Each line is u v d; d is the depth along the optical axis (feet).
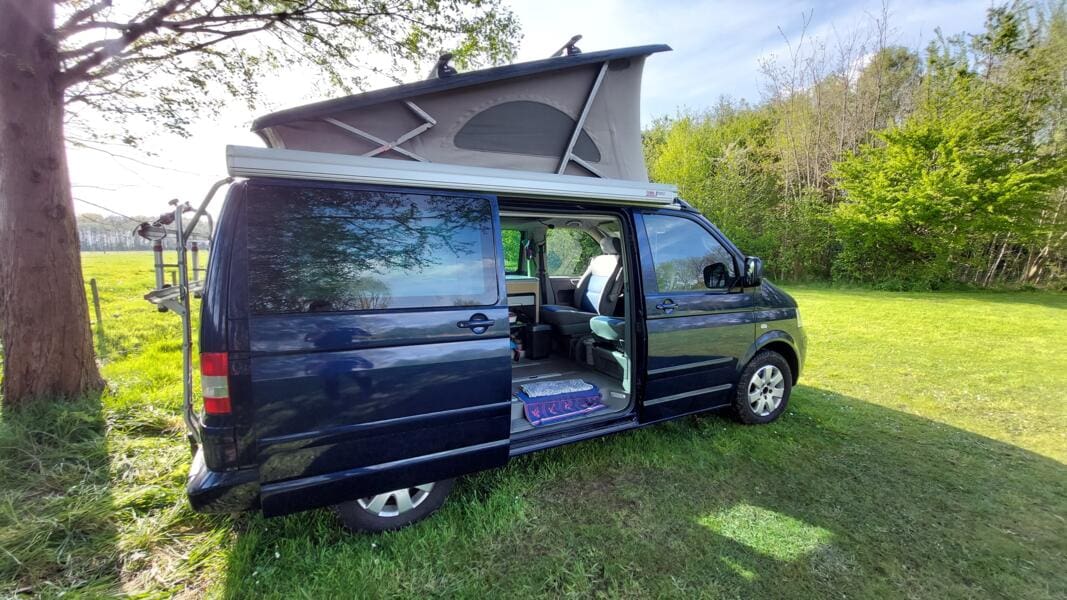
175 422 10.94
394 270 6.48
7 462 8.59
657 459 9.61
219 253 5.50
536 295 15.19
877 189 48.49
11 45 10.43
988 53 47.88
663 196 9.05
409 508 7.31
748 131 71.87
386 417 6.35
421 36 15.53
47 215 11.16
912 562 6.73
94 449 9.37
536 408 9.62
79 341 11.90
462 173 6.93
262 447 5.63
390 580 6.11
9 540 6.49
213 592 5.94
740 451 10.17
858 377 16.30
